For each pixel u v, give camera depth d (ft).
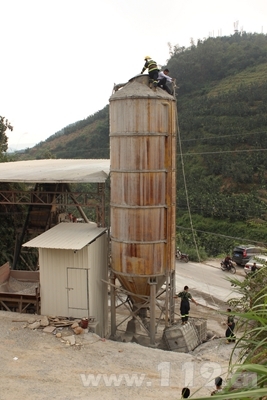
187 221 158.40
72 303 51.47
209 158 182.60
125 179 49.88
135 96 48.08
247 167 164.86
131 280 51.16
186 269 102.89
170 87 52.65
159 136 49.42
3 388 34.91
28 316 51.03
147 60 50.34
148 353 44.14
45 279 52.11
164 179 50.55
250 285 24.18
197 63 265.95
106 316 59.47
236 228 140.36
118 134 49.73
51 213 72.49
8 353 41.55
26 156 359.46
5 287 59.41
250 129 184.55
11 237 81.46
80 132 361.71
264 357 13.79
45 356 41.42
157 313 63.46
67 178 57.26
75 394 34.37
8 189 80.64
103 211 60.34
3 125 143.23
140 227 49.93
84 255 50.96
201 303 72.90
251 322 21.56
